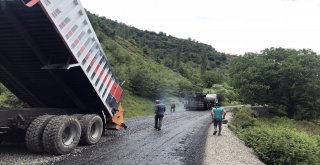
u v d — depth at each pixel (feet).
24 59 34.94
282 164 43.39
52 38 31.12
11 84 40.78
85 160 29.40
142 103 137.08
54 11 28.60
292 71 145.07
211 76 276.62
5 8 27.22
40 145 30.63
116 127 45.50
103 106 41.19
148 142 41.78
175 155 34.60
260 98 151.74
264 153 44.93
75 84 37.70
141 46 392.88
